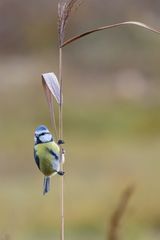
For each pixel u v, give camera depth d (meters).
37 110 48.94
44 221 20.70
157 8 61.19
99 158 33.91
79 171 30.33
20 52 66.00
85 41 65.19
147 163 32.06
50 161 4.89
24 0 69.56
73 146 38.19
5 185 26.94
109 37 65.31
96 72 61.88
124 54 63.41
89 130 43.69
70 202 23.64
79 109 48.81
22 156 34.09
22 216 20.94
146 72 61.66
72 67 63.03
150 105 50.91
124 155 34.53
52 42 66.81
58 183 26.94
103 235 19.98
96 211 21.86
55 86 5.00
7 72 59.84
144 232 19.22
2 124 44.97
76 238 19.98
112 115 47.12
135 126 44.34
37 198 23.92
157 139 40.00
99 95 54.53
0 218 20.39
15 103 50.84
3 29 67.94
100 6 66.12
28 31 67.56
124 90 56.12
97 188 26.09
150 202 21.95
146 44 64.69
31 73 59.66
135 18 63.84
